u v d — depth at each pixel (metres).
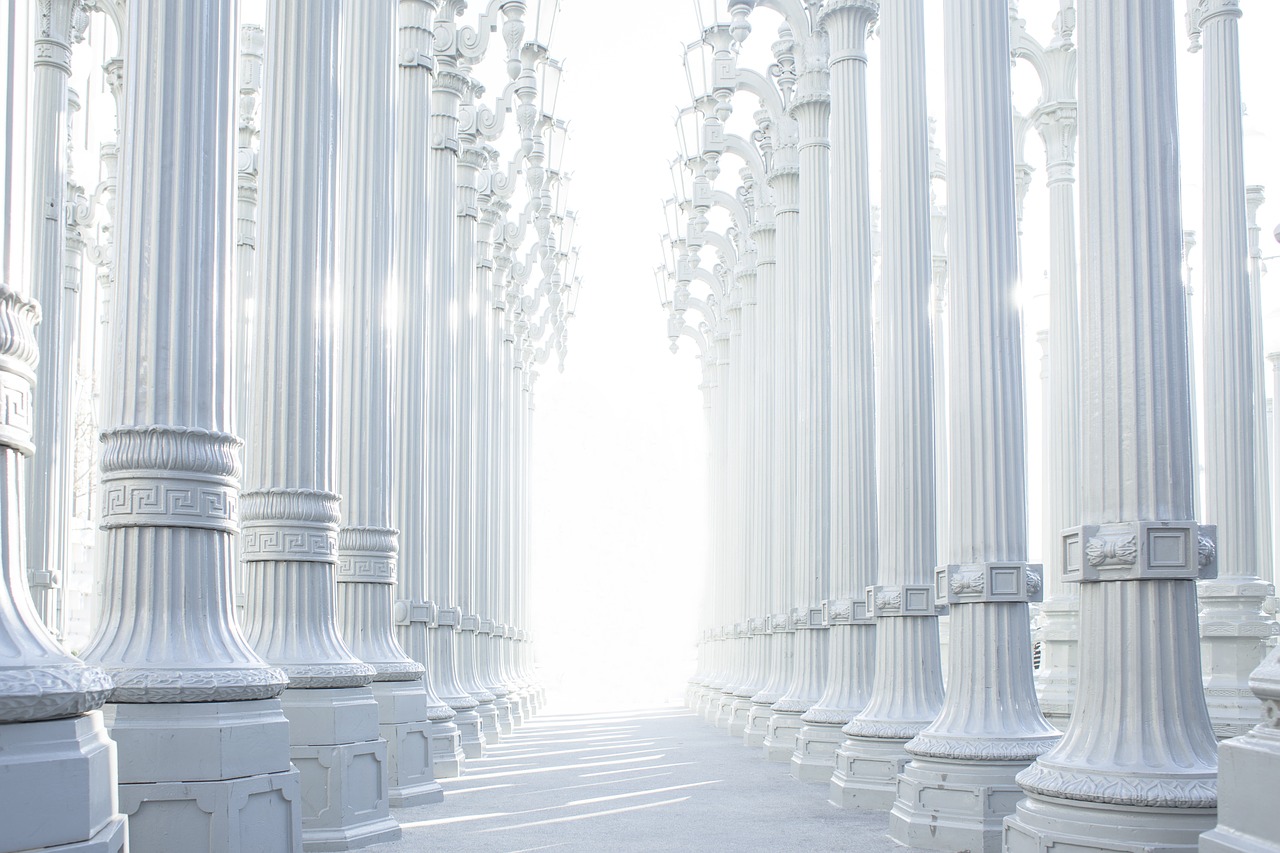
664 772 15.05
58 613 18.98
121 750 6.20
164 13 6.72
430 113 15.23
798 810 11.30
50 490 14.59
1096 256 6.87
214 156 6.80
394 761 11.38
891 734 11.30
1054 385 17.16
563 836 9.61
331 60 9.19
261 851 6.54
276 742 6.73
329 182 9.09
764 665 21.70
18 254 4.14
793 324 19.44
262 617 8.83
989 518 9.32
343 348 11.22
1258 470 19.81
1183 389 6.64
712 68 17.98
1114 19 6.91
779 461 19.66
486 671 21.78
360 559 11.22
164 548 6.48
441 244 16.41
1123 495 6.61
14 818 3.90
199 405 6.64
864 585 13.91
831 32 14.24
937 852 8.81
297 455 8.84
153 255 6.58
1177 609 6.48
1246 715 13.52
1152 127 6.80
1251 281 20.47
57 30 13.62
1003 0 9.73
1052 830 6.48
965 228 9.55
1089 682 6.72
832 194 14.17
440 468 16.30
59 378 14.29
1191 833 6.07
